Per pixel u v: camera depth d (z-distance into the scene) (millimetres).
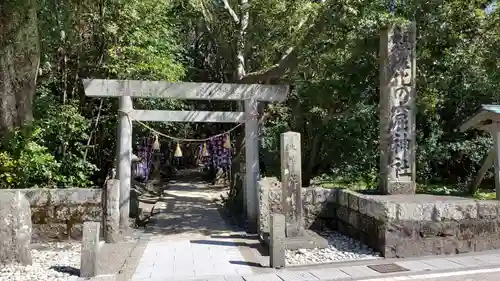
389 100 8812
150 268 6906
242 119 10727
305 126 16156
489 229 7676
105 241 8891
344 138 14719
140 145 19641
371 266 6812
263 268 6863
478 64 11438
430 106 12180
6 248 7148
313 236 8477
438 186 12977
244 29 14562
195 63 21969
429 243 7469
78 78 13289
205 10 14867
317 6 11617
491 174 13305
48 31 11125
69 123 11594
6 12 8219
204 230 10461
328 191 9867
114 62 12523
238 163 14930
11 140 9359
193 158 38594
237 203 13367
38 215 9102
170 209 14281
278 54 15188
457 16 10633
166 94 10148
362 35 10539
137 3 12367
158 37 13664
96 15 12078
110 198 8969
